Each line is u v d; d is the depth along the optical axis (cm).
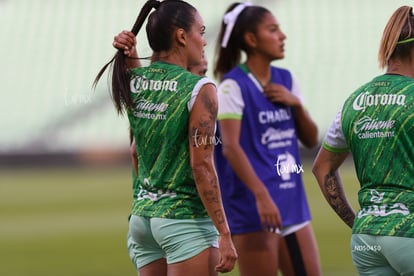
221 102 2036
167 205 1528
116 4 11275
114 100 1578
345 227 4247
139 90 1555
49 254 3688
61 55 10650
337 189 1552
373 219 1431
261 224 2012
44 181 7162
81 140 9381
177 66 1545
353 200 4897
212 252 1540
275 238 2036
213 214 1488
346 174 6688
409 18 1459
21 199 5991
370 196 1445
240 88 2052
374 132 1435
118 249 3788
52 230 4494
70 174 7688
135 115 1562
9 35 10888
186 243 1519
